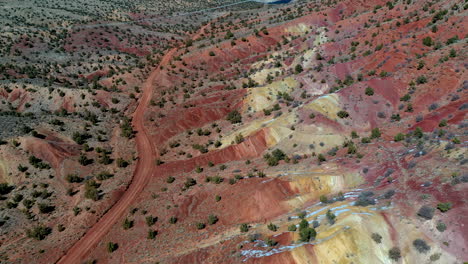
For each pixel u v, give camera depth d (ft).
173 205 154.30
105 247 136.87
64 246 138.82
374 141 160.97
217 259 111.34
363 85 199.82
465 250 87.04
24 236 146.82
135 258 126.62
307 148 175.42
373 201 112.98
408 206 104.58
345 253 97.14
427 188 108.68
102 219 154.51
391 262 93.91
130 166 196.65
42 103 252.42
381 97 190.60
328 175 139.33
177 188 169.89
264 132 193.16
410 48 216.95
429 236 93.81
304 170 152.87
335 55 267.80
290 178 144.66
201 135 222.48
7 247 140.05
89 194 165.17
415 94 183.93
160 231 140.56
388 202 109.40
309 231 105.19
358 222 103.19
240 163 182.91
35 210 160.76
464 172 106.22
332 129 183.32
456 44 197.57
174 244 130.00
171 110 254.68
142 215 152.66
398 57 214.90
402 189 114.11
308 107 196.85
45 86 266.57
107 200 163.94
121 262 126.41
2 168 178.81
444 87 175.73
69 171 185.16
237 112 238.48
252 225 130.52
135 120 250.37
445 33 214.28
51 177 180.14
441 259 88.63
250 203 139.23
